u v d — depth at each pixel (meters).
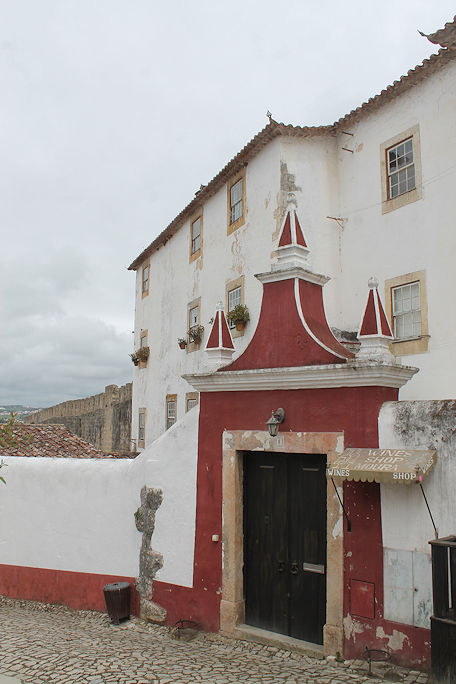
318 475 6.79
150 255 22.78
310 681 5.55
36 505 9.79
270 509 7.22
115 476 9.03
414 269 11.53
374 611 5.89
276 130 13.29
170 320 19.94
